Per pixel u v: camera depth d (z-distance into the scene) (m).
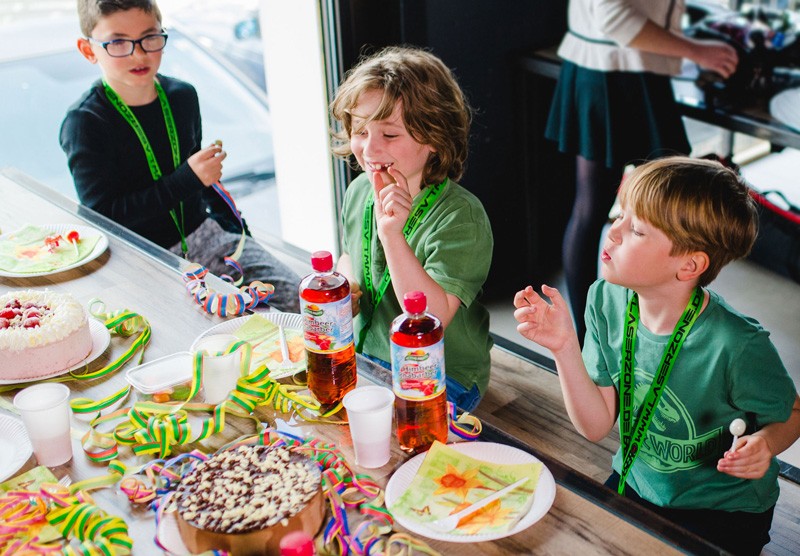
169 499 1.14
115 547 1.06
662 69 2.83
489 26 2.94
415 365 1.20
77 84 4.22
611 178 3.05
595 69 2.90
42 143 4.00
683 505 1.54
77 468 1.25
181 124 2.54
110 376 1.47
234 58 4.28
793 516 2.05
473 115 3.06
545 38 3.02
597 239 3.15
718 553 1.05
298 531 1.03
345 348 1.34
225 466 1.15
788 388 1.45
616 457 1.67
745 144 2.92
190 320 1.63
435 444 1.23
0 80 4.15
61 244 1.94
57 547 1.06
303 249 3.56
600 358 1.61
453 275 1.66
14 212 2.15
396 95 1.63
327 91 2.88
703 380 1.47
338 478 1.15
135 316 1.59
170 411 1.32
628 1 2.72
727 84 2.77
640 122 2.93
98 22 2.28
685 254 1.41
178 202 2.38
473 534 1.08
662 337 1.50
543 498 1.13
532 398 2.51
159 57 2.36
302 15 3.07
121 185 2.43
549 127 3.12
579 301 3.25
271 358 1.50
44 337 1.45
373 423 1.19
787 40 2.68
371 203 1.82
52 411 1.21
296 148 3.37
